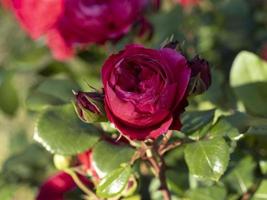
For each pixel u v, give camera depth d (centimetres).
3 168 95
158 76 54
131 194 65
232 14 116
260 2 119
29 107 75
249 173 73
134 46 56
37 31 85
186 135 61
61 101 75
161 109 54
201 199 69
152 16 110
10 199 92
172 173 73
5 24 168
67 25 83
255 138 75
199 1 115
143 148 62
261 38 116
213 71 83
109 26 83
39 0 83
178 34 108
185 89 54
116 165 61
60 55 94
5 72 110
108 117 54
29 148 98
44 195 74
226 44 115
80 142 63
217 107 79
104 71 54
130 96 54
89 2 82
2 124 175
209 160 58
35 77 123
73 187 74
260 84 78
